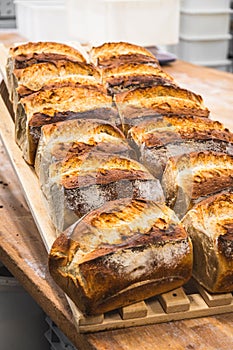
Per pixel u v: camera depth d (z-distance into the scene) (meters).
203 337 1.20
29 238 1.54
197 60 5.37
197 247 1.27
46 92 1.62
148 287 1.22
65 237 1.25
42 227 1.39
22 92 1.68
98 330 1.21
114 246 1.20
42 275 1.39
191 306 1.25
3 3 4.55
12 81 1.82
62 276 1.22
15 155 1.64
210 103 2.44
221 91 2.69
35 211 1.44
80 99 1.62
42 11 3.12
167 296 1.24
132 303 1.22
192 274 1.29
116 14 2.78
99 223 1.24
